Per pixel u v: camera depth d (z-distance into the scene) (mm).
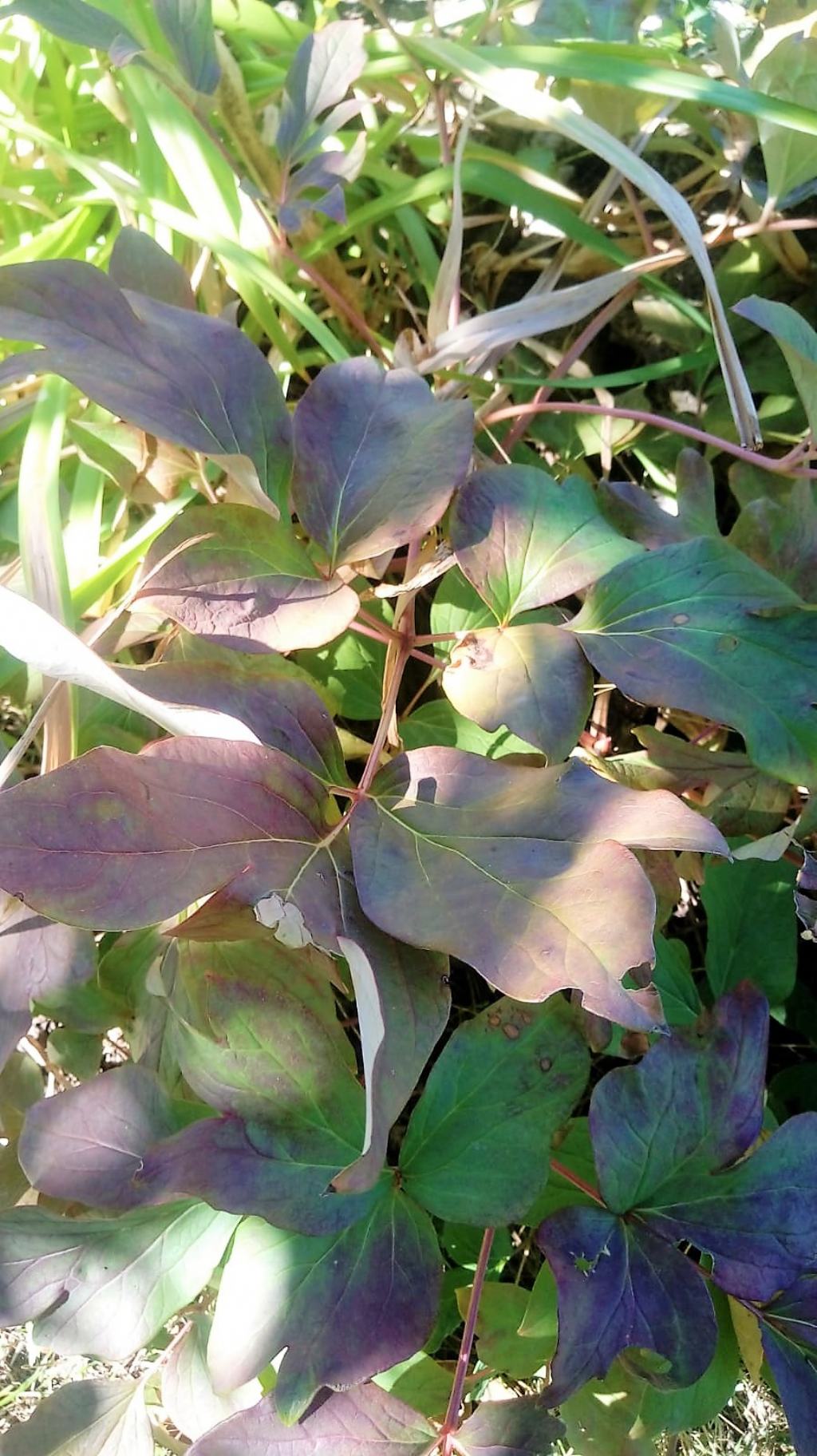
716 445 410
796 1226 316
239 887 257
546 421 527
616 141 396
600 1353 295
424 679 466
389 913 263
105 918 238
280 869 268
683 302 483
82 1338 324
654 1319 302
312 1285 300
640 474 558
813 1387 317
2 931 331
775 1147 326
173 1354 354
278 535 328
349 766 474
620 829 268
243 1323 297
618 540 351
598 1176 319
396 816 292
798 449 406
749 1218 318
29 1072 398
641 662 332
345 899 277
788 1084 463
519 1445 303
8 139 543
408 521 324
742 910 429
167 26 397
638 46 463
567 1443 407
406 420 339
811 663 329
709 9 542
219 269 501
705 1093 327
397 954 275
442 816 290
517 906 259
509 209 546
